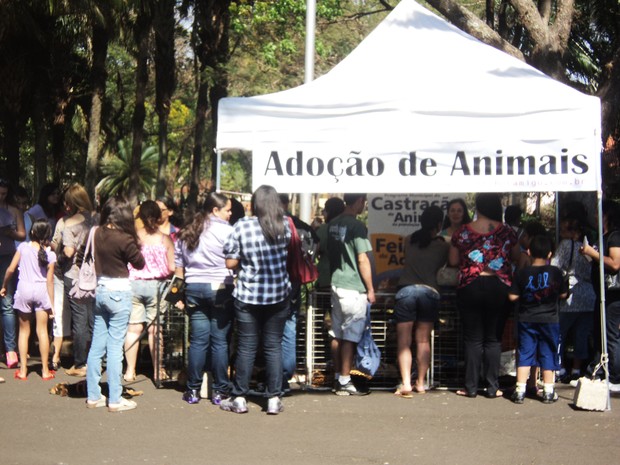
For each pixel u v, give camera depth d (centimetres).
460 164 844
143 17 2225
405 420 781
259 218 789
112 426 750
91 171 2423
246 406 808
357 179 852
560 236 985
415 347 924
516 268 925
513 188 838
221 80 2405
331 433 734
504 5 1811
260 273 786
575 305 945
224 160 4888
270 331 798
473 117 842
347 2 2667
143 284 949
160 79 2445
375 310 933
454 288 905
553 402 854
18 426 747
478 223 859
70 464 636
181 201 3131
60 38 2253
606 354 827
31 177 4575
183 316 955
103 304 802
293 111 855
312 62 1230
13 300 1024
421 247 873
